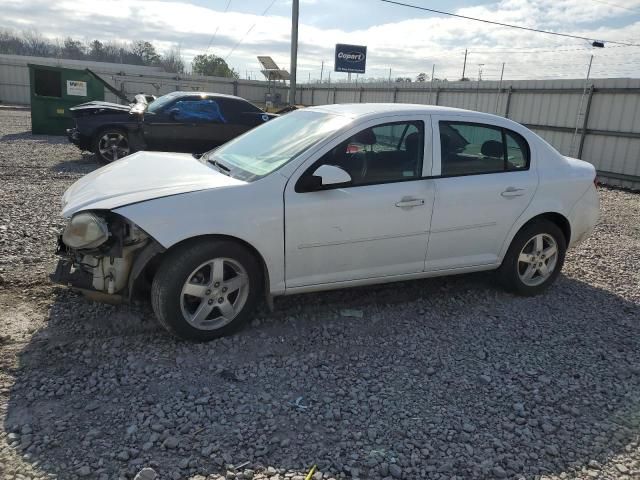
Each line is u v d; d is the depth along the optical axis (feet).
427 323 14.70
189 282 12.25
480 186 15.16
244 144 15.74
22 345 12.01
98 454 8.87
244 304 13.02
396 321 14.70
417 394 11.28
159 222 11.71
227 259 12.53
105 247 11.99
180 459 8.89
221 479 8.49
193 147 36.81
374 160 13.99
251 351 12.58
